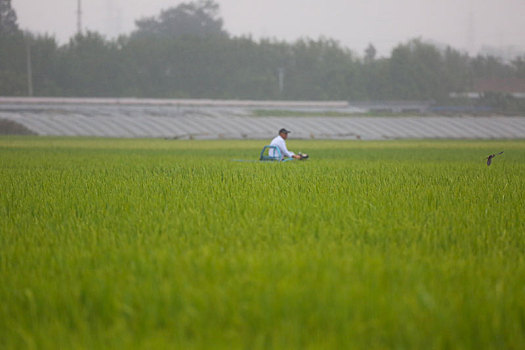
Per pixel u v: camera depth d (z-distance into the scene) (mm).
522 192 28875
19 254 14578
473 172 45000
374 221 19141
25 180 35219
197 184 31719
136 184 31859
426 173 43156
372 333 9461
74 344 9273
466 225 18766
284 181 33281
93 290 11430
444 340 9227
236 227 17703
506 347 9148
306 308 10242
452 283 11867
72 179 36000
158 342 9180
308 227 17750
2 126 198750
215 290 10969
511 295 11102
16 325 10273
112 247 15000
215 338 9320
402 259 13875
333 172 42438
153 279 11812
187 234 16703
